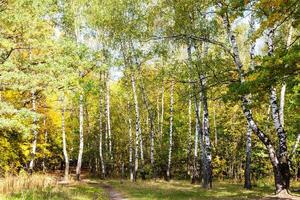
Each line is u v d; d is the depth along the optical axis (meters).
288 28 21.81
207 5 22.31
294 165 34.84
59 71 18.39
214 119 44.94
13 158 24.75
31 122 27.05
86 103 46.91
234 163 44.94
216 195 19.67
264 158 36.47
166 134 51.59
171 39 27.25
